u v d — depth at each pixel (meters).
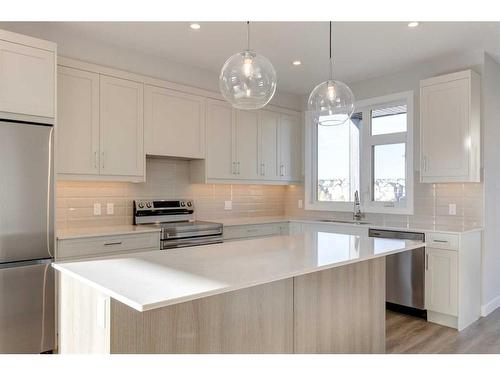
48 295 2.70
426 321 3.51
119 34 3.23
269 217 5.05
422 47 3.53
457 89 3.52
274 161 4.85
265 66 2.06
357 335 2.44
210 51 3.63
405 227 3.71
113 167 3.39
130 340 1.51
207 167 4.12
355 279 2.44
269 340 1.95
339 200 4.91
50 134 2.71
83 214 3.52
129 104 3.50
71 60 3.15
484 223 3.64
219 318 1.77
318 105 2.39
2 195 2.50
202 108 4.08
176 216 4.16
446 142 3.59
